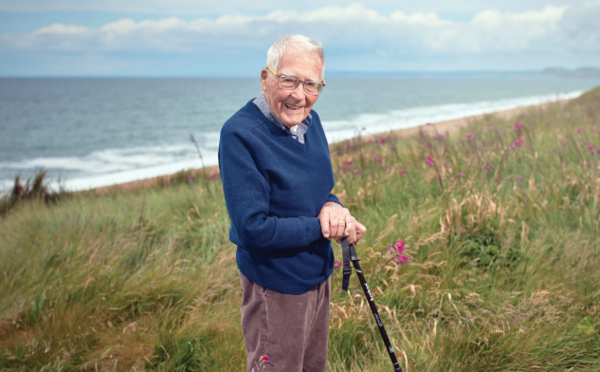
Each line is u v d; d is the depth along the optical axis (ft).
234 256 12.77
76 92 400.67
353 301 9.97
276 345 5.65
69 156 77.00
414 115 126.93
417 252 11.84
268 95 5.44
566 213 13.82
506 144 22.25
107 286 11.96
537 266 11.05
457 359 8.02
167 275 12.43
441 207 13.80
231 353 9.20
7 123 145.89
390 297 10.07
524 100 195.11
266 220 5.14
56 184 45.96
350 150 25.16
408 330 9.20
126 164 63.41
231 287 11.81
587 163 16.57
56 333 10.50
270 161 5.28
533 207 14.07
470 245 12.01
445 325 9.54
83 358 9.67
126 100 279.90
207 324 10.30
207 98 305.12
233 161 5.18
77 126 136.36
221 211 17.66
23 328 11.01
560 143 19.61
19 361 9.56
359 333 9.26
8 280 12.76
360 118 121.19
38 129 128.77
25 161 71.00
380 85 590.14
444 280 10.60
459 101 215.31
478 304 9.78
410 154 23.93
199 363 9.25
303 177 5.55
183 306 11.38
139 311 11.29
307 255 5.66
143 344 10.05
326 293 6.21
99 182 47.24
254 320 5.81
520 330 8.52
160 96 331.98
